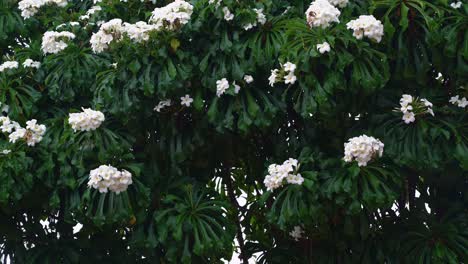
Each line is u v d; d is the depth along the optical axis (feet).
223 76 17.33
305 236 18.33
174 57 17.43
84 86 18.54
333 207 16.74
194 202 17.62
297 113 17.94
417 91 17.85
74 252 18.90
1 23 20.08
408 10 16.58
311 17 16.24
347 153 16.14
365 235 17.15
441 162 16.62
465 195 18.38
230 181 20.30
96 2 20.30
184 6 17.21
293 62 16.40
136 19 19.07
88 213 16.78
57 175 17.78
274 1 18.56
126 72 17.39
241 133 17.51
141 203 17.08
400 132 16.74
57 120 18.13
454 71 17.03
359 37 16.21
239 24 17.47
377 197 15.92
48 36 18.40
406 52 16.90
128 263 19.30
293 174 16.69
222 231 17.22
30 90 18.66
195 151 18.75
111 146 17.02
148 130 18.49
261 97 17.38
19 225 18.95
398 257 17.71
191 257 17.47
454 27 16.65
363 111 17.40
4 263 19.67
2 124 17.88
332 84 16.01
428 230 17.72
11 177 17.13
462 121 17.11
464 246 17.39
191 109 18.21
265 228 20.81
